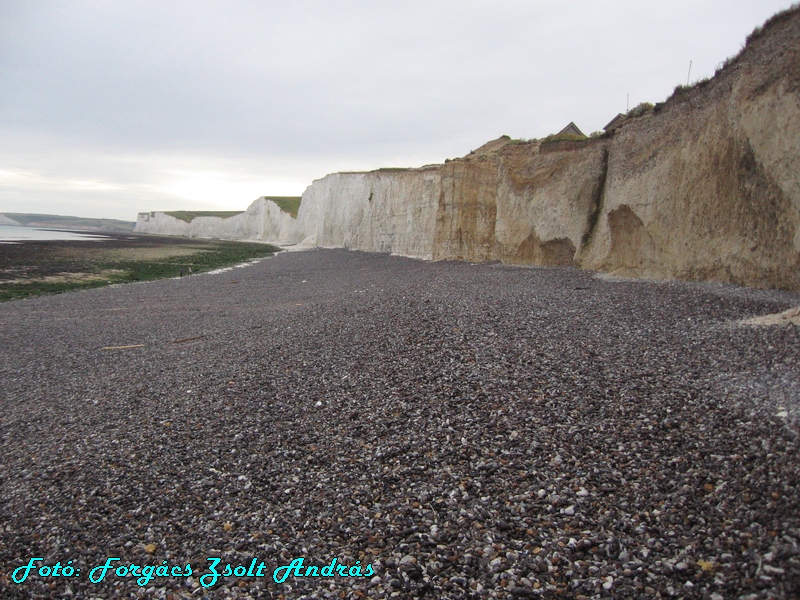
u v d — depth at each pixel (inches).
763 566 169.3
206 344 652.7
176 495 282.4
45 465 332.5
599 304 609.3
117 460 328.2
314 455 311.3
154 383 494.0
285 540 237.8
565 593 184.2
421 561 212.8
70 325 892.6
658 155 806.5
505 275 1019.3
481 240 1577.3
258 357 537.3
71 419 418.6
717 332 430.0
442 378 396.5
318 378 443.8
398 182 2447.1
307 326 665.6
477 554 210.8
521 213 1282.0
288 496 272.5
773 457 225.0
